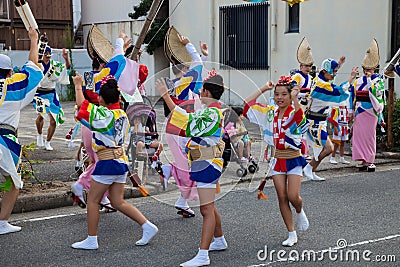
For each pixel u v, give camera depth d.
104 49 8.12
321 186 9.45
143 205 8.18
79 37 27.88
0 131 6.57
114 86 6.13
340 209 7.89
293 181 6.27
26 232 6.79
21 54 23.44
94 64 8.15
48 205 7.96
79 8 27.72
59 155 11.28
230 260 5.85
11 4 25.58
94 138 6.11
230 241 6.48
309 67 9.91
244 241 6.48
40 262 5.79
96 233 6.21
